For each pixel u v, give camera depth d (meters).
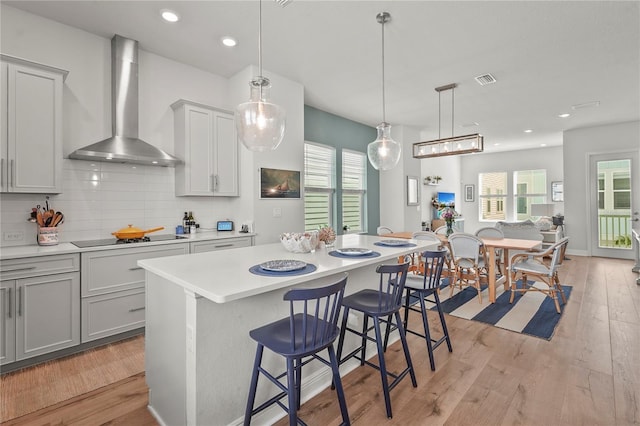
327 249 2.41
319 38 3.04
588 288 4.28
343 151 5.70
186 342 1.52
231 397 1.61
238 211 3.88
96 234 3.02
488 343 2.67
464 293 4.15
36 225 2.71
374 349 2.52
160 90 3.42
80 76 2.92
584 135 6.58
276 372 1.83
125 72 3.05
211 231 3.82
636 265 5.16
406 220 6.30
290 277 1.55
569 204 6.81
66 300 2.44
